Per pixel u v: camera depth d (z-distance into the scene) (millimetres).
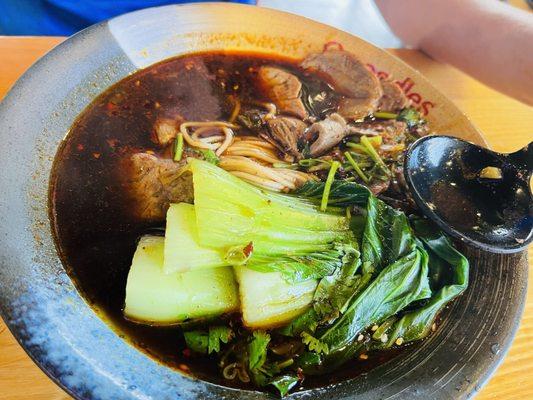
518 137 242
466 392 121
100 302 131
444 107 215
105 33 184
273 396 116
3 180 128
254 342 130
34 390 118
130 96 190
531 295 174
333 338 134
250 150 191
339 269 144
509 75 252
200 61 216
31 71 155
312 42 233
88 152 166
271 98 214
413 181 171
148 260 135
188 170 161
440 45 273
